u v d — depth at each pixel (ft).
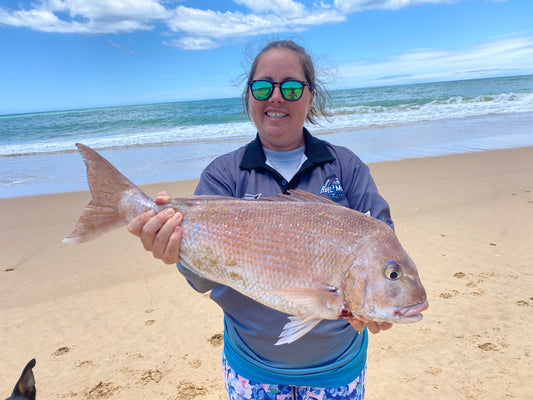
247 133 73.31
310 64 7.62
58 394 12.00
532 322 14.02
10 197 34.22
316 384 7.01
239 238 6.31
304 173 7.40
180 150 57.77
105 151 59.82
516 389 11.10
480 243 20.74
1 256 21.83
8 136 98.12
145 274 19.42
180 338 14.61
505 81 210.38
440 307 15.39
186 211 6.55
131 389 12.11
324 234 6.06
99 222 6.74
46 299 17.44
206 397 11.68
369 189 7.39
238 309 7.10
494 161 37.96
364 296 5.79
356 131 65.00
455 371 11.99
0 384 12.52
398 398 11.15
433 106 99.50
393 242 5.98
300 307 5.82
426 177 33.73
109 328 15.31
